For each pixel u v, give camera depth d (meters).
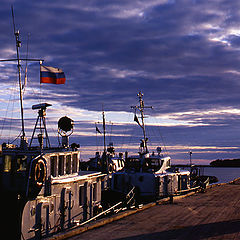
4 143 17.80
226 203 20.84
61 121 18.08
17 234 13.26
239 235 11.71
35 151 15.58
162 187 25.77
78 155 18.31
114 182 27.05
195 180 39.41
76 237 11.74
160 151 30.05
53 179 15.43
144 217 15.80
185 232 12.37
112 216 15.16
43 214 14.48
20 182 15.70
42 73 20.34
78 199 17.59
